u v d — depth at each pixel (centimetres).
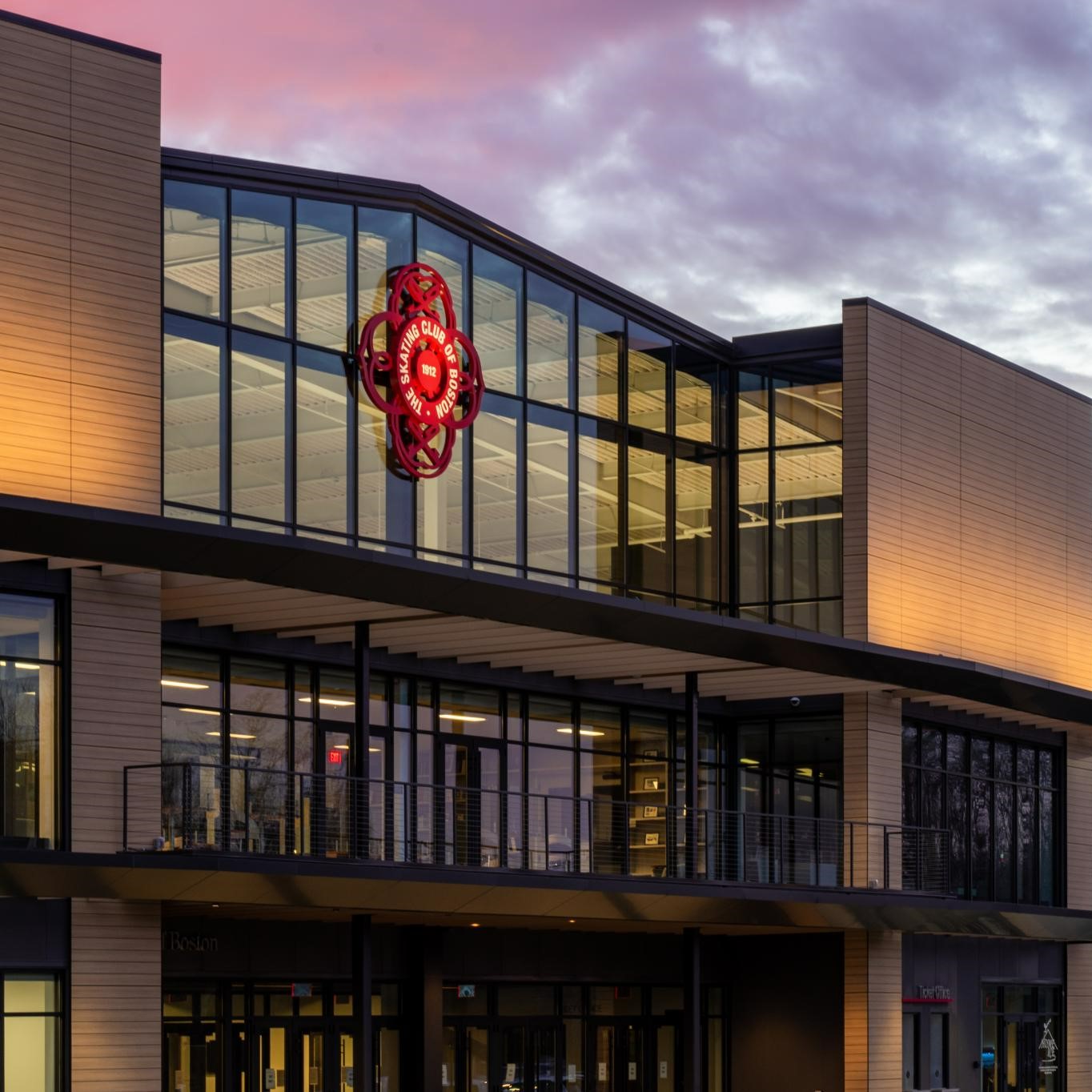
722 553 4044
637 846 3694
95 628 2667
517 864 3459
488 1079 3488
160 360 2853
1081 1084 4391
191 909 2923
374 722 3278
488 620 2920
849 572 3934
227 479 3014
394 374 3300
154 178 2858
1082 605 4584
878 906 3628
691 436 4000
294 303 3150
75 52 2795
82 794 2627
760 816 3531
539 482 3609
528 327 3628
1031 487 4444
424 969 3334
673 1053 3831
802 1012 3844
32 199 2727
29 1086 2552
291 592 2755
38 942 2578
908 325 4116
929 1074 3934
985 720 4228
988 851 4228
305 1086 3181
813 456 4012
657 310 3903
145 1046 2642
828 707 3878
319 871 2723
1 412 2667
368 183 3272
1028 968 4297
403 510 3306
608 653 3306
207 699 3020
